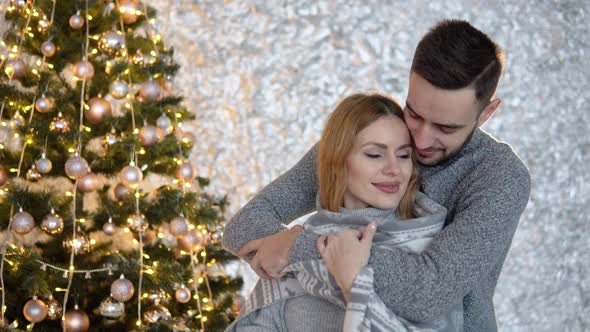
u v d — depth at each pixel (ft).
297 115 10.35
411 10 10.26
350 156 4.13
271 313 4.23
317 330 4.01
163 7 10.40
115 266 7.69
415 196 4.27
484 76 3.78
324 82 10.29
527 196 4.06
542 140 10.40
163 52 8.23
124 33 7.79
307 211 4.79
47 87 7.52
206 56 10.42
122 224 7.81
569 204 10.52
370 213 4.14
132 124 7.84
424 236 3.98
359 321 3.51
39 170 7.33
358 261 3.63
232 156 10.46
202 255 8.29
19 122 7.57
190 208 7.93
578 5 10.59
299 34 10.31
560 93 10.46
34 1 7.54
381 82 10.27
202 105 10.46
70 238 7.48
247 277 10.52
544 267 10.47
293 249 3.92
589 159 10.61
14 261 7.34
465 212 3.89
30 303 7.11
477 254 3.72
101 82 7.82
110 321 8.03
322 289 3.86
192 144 8.46
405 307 3.63
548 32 10.44
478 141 4.24
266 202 4.58
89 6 7.50
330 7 10.27
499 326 10.37
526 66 10.36
